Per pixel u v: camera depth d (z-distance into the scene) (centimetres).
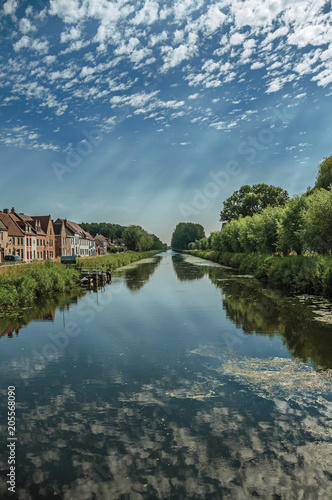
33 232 6238
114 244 15712
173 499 440
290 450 526
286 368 862
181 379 827
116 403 712
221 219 7406
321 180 3200
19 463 524
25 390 794
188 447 547
